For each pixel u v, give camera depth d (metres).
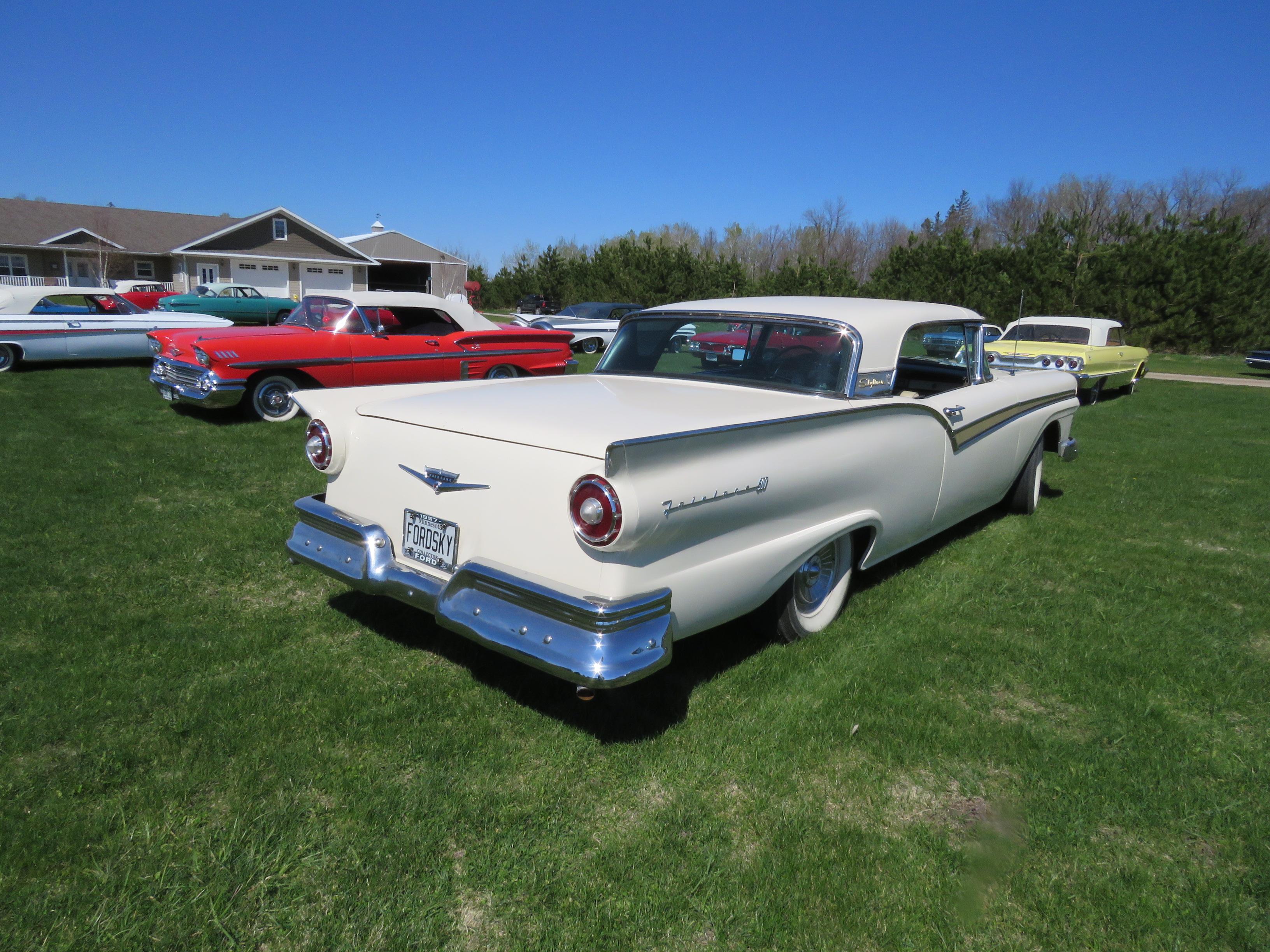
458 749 2.56
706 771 2.49
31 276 35.91
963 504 4.43
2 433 7.02
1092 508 5.80
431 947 1.82
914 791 2.44
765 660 3.20
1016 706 2.95
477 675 3.05
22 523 4.55
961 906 1.99
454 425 2.72
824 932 1.89
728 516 2.62
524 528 2.51
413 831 2.19
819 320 3.48
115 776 2.37
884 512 3.53
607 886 2.02
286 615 3.54
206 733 2.60
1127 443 8.79
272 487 5.62
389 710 2.77
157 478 5.71
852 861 2.12
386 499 2.98
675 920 1.92
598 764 2.52
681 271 35.22
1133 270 25.11
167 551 4.24
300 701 2.82
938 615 3.71
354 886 1.99
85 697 2.78
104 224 38.19
